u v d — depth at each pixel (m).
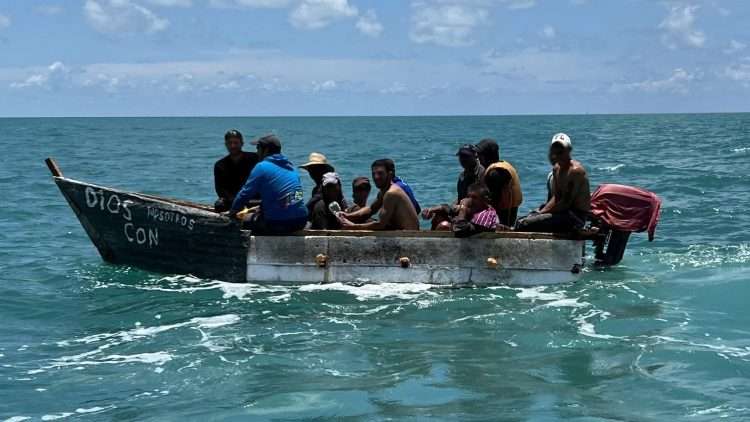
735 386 6.16
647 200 9.84
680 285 9.41
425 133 87.69
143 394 6.20
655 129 90.06
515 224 9.85
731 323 7.88
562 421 5.54
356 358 6.98
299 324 8.05
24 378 6.59
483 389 6.19
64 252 12.33
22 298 9.28
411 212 9.73
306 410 5.81
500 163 9.88
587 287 9.35
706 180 23.20
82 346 7.47
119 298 9.20
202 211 9.78
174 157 40.75
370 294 9.20
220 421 5.64
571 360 6.84
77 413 5.84
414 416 5.66
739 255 11.22
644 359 6.82
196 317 8.37
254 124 179.88
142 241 10.23
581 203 9.55
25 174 28.11
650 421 5.52
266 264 9.61
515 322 8.02
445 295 9.12
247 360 6.95
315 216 10.08
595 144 52.56
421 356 7.01
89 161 37.00
